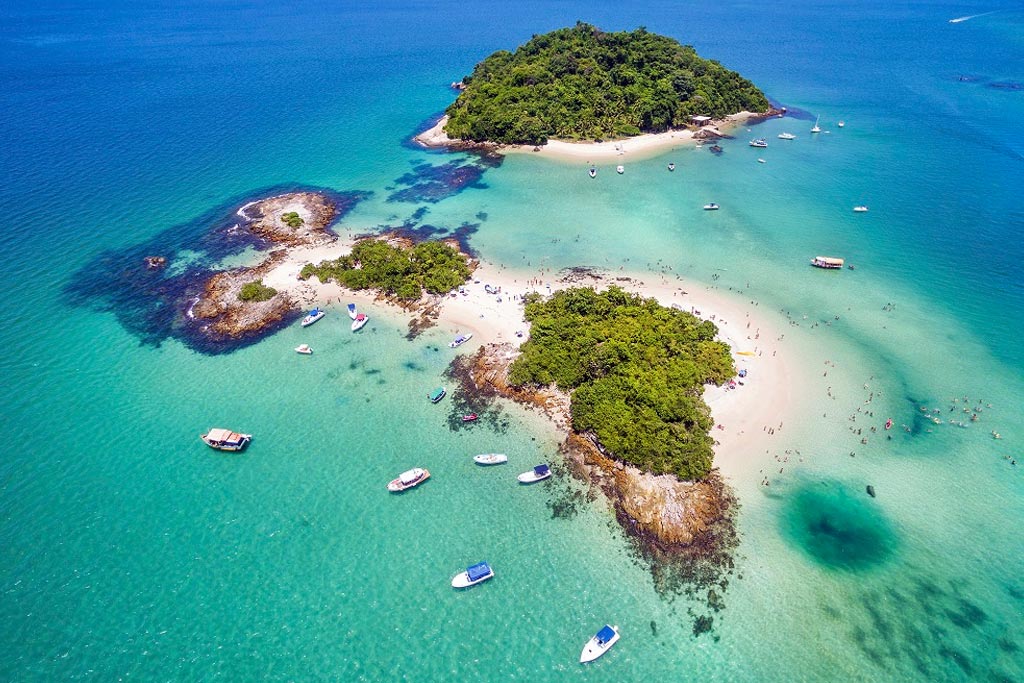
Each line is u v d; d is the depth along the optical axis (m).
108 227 95.50
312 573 46.66
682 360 63.47
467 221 97.62
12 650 41.84
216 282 81.19
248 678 40.34
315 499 52.56
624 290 78.56
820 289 79.31
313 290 79.81
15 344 70.06
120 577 46.28
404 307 76.62
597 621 43.31
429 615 43.91
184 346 70.56
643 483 52.03
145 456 56.50
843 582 45.03
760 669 40.34
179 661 41.22
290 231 93.88
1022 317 72.88
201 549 48.34
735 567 46.22
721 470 53.47
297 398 63.25
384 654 41.72
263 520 50.69
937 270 82.56
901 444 56.12
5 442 57.62
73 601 44.69
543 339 66.25
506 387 63.44
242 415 61.22
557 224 96.44
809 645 41.47
